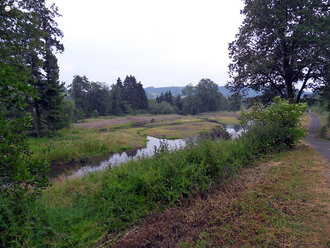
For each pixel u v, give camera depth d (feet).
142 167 17.20
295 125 25.94
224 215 11.03
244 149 21.84
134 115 268.00
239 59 53.67
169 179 15.34
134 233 11.02
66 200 16.33
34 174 11.59
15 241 8.75
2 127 9.84
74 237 11.23
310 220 9.44
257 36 50.42
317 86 49.21
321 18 40.01
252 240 8.63
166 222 11.45
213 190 15.01
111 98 273.75
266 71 46.55
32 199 11.48
